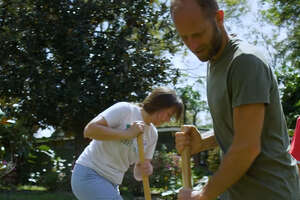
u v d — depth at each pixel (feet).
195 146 7.09
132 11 36.83
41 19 34.53
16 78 34.42
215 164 24.84
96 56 35.19
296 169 6.15
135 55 35.73
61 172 35.76
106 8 36.01
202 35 5.51
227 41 5.86
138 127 10.12
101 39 35.94
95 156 10.36
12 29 34.32
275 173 5.77
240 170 5.40
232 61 5.57
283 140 5.95
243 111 5.41
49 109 34.47
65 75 35.27
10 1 34.83
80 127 36.83
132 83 35.37
